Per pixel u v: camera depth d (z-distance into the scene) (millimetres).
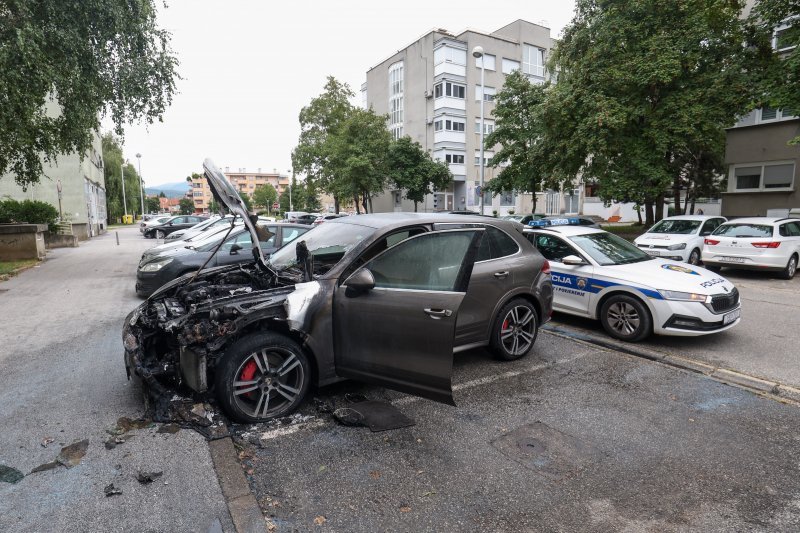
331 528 2498
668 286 5672
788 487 2920
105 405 3939
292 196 77625
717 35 14711
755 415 3926
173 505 2645
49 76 9633
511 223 5453
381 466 3086
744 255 11250
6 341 5918
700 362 5207
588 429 3648
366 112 30844
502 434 3541
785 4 12555
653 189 15609
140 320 4094
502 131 22547
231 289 4391
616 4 15625
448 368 3176
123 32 11070
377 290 3516
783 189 18891
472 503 2725
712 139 16281
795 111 12242
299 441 3385
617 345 5812
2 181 26234
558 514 2641
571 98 15898
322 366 3742
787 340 6070
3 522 2475
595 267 6297
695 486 2922
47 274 12070
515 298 5191
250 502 2674
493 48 40438
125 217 59125
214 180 4477
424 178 33188
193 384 3500
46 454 3164
